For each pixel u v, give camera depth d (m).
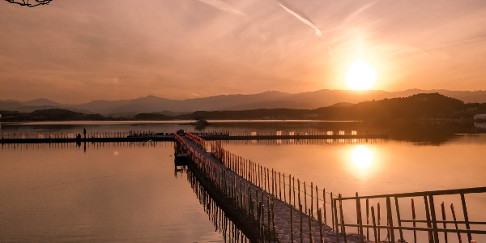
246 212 26.19
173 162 65.81
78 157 72.19
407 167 57.19
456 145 92.00
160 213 32.31
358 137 115.50
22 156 73.31
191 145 74.62
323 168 56.41
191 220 30.20
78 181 47.59
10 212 32.22
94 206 34.56
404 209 32.47
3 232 26.77
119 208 33.81
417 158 68.12
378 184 44.06
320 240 18.19
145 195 39.72
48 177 50.38
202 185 43.88
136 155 76.00
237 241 25.23
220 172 42.53
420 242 23.47
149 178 50.41
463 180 46.69
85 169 57.34
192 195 40.03
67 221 29.59
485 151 78.25
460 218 30.02
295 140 111.94
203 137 108.56
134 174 53.47
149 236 25.92
